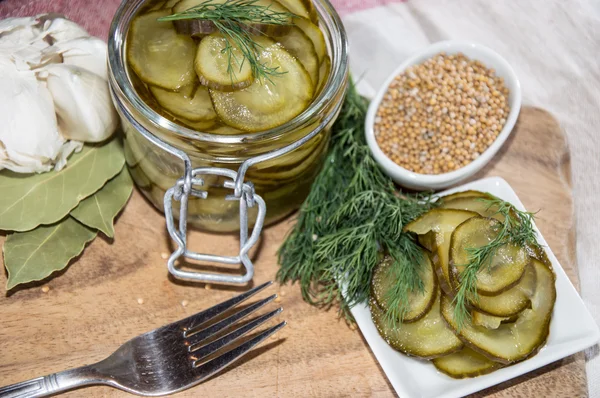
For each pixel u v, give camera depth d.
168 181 0.45
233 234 0.50
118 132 0.50
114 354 0.44
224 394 0.44
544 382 0.46
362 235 0.46
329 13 0.44
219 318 0.47
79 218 0.47
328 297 0.46
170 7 0.43
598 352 0.50
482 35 0.64
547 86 0.62
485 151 0.51
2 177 0.47
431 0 0.64
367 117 0.52
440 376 0.45
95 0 0.59
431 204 0.48
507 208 0.46
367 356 0.46
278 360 0.46
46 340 0.45
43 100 0.46
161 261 0.48
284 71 0.42
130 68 0.42
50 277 0.47
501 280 0.44
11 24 0.47
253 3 0.43
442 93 0.53
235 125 0.41
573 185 0.58
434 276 0.46
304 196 0.49
